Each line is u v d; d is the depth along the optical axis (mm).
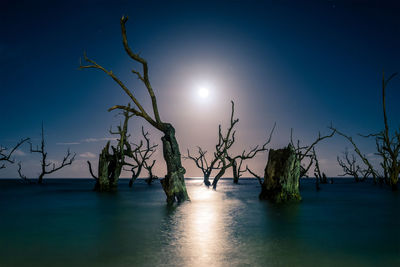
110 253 7469
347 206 18391
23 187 49844
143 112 18203
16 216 14383
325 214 14633
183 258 7004
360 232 10141
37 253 7496
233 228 10891
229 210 16266
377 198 24859
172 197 19016
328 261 6758
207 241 8742
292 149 21062
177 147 19312
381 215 14438
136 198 25109
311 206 18234
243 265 6473
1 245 8320
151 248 7941
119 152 35906
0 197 26875
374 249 7801
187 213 15094
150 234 9820
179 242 8617
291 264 6547
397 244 8297
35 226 11453
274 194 20812
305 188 43750
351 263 6625
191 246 8141
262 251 7609
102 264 6594
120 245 8273
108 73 17172
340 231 10266
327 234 9750
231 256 7160
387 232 10109
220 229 10688
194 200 22328
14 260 6914
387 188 42938
